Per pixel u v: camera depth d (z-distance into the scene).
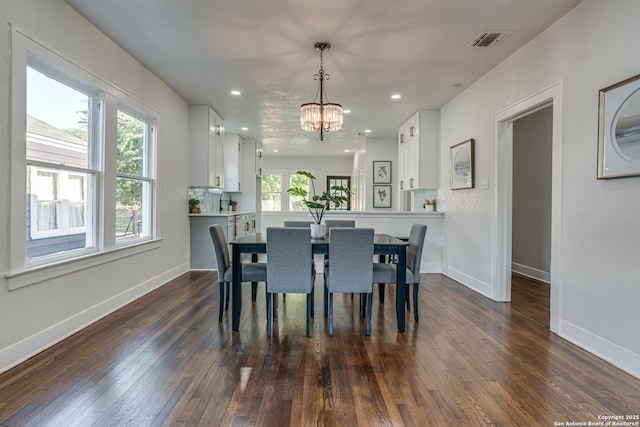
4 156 2.18
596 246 2.46
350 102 5.14
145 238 4.18
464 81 4.28
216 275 5.07
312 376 2.17
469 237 4.49
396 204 7.91
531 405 1.86
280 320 3.23
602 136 2.38
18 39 2.25
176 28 3.04
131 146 3.85
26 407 1.80
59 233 2.75
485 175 4.09
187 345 2.62
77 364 2.29
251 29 3.04
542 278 4.95
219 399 1.90
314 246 3.19
